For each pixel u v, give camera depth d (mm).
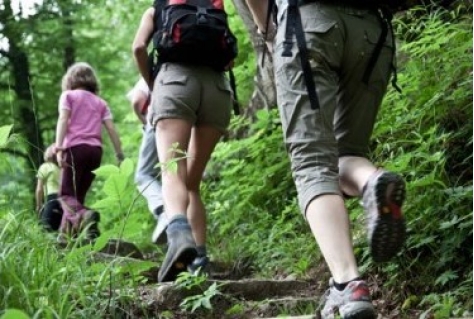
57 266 4457
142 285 5215
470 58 5965
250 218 8117
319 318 4328
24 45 18359
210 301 5027
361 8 4109
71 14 18609
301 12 4043
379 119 6402
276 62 4113
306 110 3957
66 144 8477
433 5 7008
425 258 4977
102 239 4727
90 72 8828
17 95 18266
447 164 5598
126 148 12906
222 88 5887
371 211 3771
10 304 3834
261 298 5246
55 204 8188
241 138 9945
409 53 7141
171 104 5621
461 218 4668
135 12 17312
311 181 3859
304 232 6891
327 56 4020
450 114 5820
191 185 6074
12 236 4387
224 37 5738
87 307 4305
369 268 5137
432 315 4414
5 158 5059
